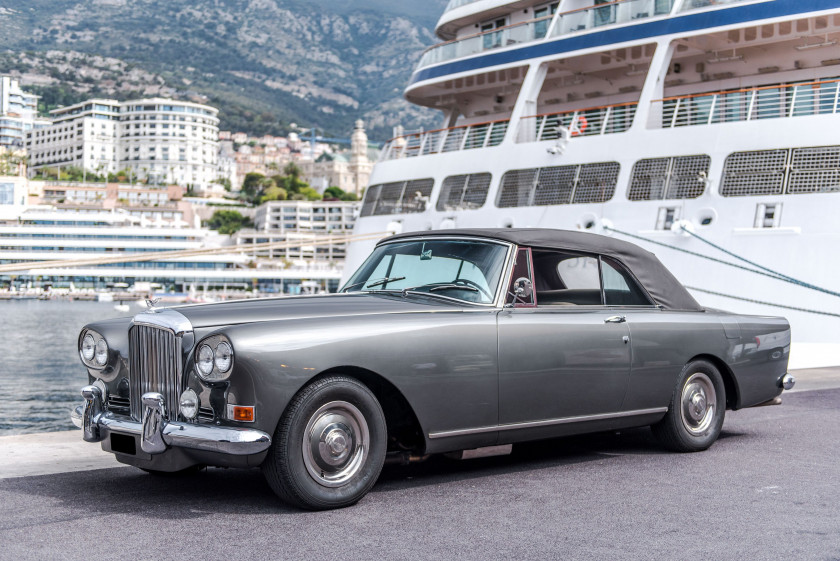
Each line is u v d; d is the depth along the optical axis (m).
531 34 19.38
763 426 6.34
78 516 3.67
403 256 4.96
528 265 4.69
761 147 14.09
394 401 4.23
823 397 8.05
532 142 17.30
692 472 4.69
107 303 132.50
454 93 22.64
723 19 15.87
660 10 16.94
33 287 147.12
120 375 4.14
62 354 43.09
